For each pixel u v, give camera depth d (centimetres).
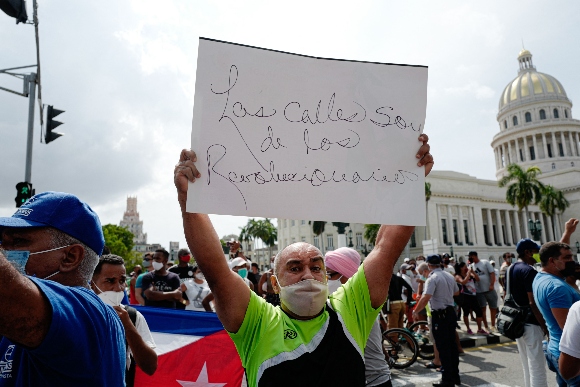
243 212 185
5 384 134
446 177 7144
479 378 662
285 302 200
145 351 253
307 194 195
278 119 197
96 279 291
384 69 215
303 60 205
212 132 188
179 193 186
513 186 5253
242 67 195
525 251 483
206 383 377
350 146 204
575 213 7956
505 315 476
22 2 579
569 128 8394
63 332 117
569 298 345
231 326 197
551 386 607
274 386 181
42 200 152
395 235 221
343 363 188
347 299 214
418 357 843
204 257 191
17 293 105
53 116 912
